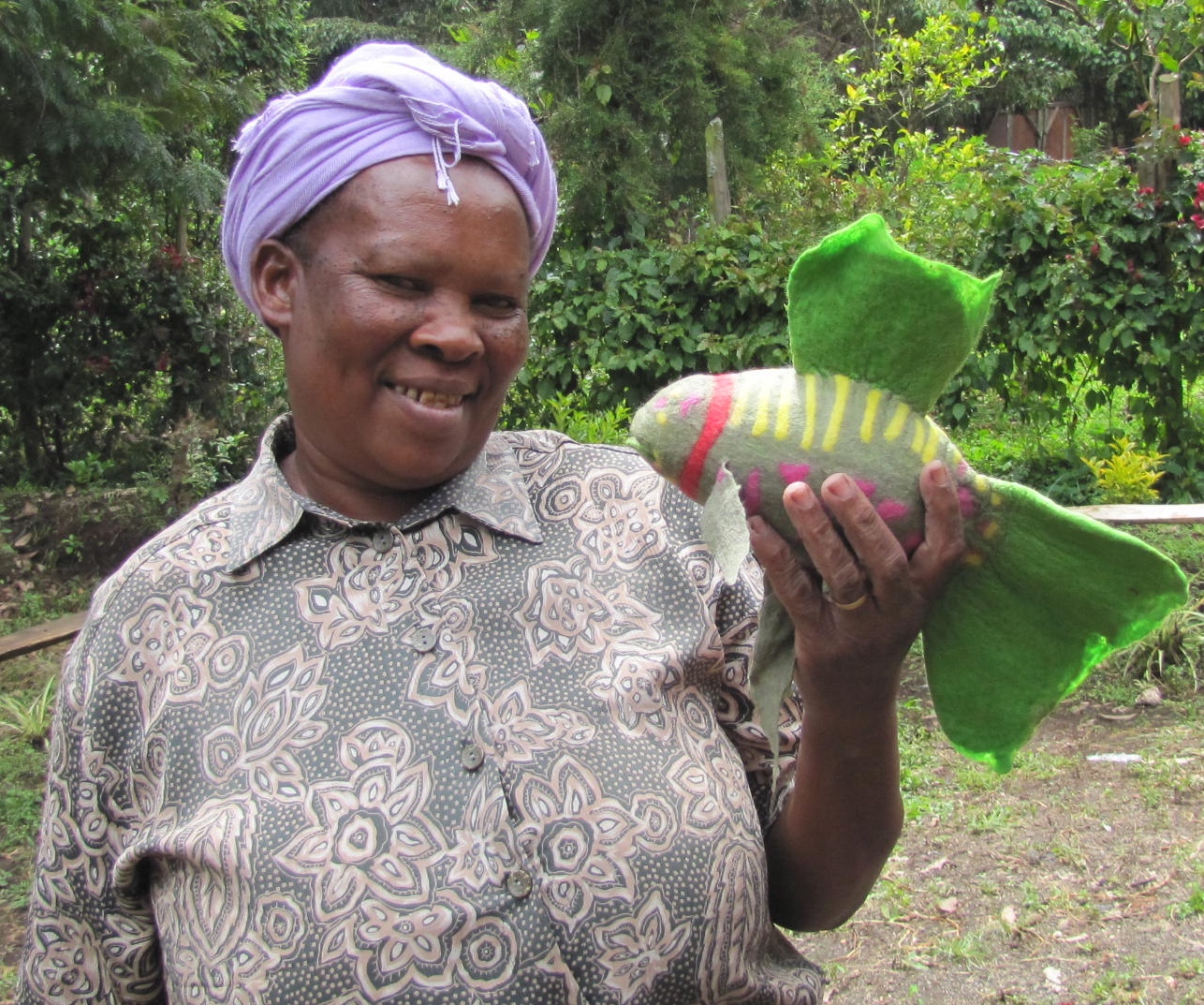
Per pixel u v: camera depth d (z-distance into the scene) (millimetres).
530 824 1061
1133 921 3350
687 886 1081
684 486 942
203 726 1119
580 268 6449
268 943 1037
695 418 919
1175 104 6074
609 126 6766
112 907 1202
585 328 6367
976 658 1007
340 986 1020
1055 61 16500
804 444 895
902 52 11008
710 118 7164
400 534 1162
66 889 1205
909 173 8711
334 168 1048
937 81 10836
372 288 1057
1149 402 6445
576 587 1169
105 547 7488
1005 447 7223
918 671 4961
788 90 7789
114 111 6758
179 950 1104
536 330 6504
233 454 8281
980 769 4238
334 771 1076
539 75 7293
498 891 1038
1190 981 3070
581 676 1134
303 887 1039
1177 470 6457
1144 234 5977
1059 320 6234
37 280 8719
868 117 13414
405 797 1062
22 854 4047
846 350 898
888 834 1212
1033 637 986
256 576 1163
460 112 1054
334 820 1056
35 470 8906
